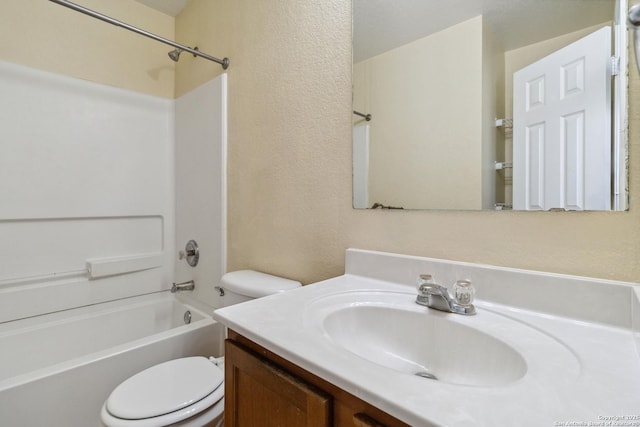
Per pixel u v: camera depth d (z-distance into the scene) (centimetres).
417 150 93
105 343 169
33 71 157
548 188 72
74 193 169
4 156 149
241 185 150
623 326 60
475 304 76
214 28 168
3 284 150
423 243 92
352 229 108
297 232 125
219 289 156
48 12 163
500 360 59
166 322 191
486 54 81
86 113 173
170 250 206
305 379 54
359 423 45
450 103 87
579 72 68
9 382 103
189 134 188
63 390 112
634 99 62
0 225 150
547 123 72
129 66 191
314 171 118
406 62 96
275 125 133
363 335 78
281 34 130
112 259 182
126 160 188
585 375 45
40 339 150
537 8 74
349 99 108
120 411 88
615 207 64
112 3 185
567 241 70
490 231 80
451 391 41
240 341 68
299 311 71
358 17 106
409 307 77
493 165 80
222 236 160
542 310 69
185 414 91
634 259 62
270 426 59
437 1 90
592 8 67
